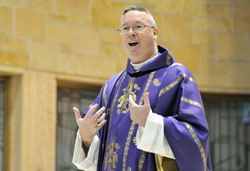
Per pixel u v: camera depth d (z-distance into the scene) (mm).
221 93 12281
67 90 11172
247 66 12430
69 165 10961
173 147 4309
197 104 4582
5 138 10180
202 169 4383
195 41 12125
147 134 4277
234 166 12562
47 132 10242
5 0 10062
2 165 10141
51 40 10547
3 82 10312
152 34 5035
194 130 4379
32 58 10250
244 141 12672
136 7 5105
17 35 10102
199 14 12258
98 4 11227
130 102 4418
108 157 4785
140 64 5078
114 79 5461
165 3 11961
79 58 10852
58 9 10734
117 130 4785
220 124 12648
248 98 12734
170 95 4676
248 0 12734
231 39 12430
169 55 5012
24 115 10016
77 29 10906
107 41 11227
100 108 5387
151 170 4496
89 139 5066
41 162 10102
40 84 10281
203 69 12102
